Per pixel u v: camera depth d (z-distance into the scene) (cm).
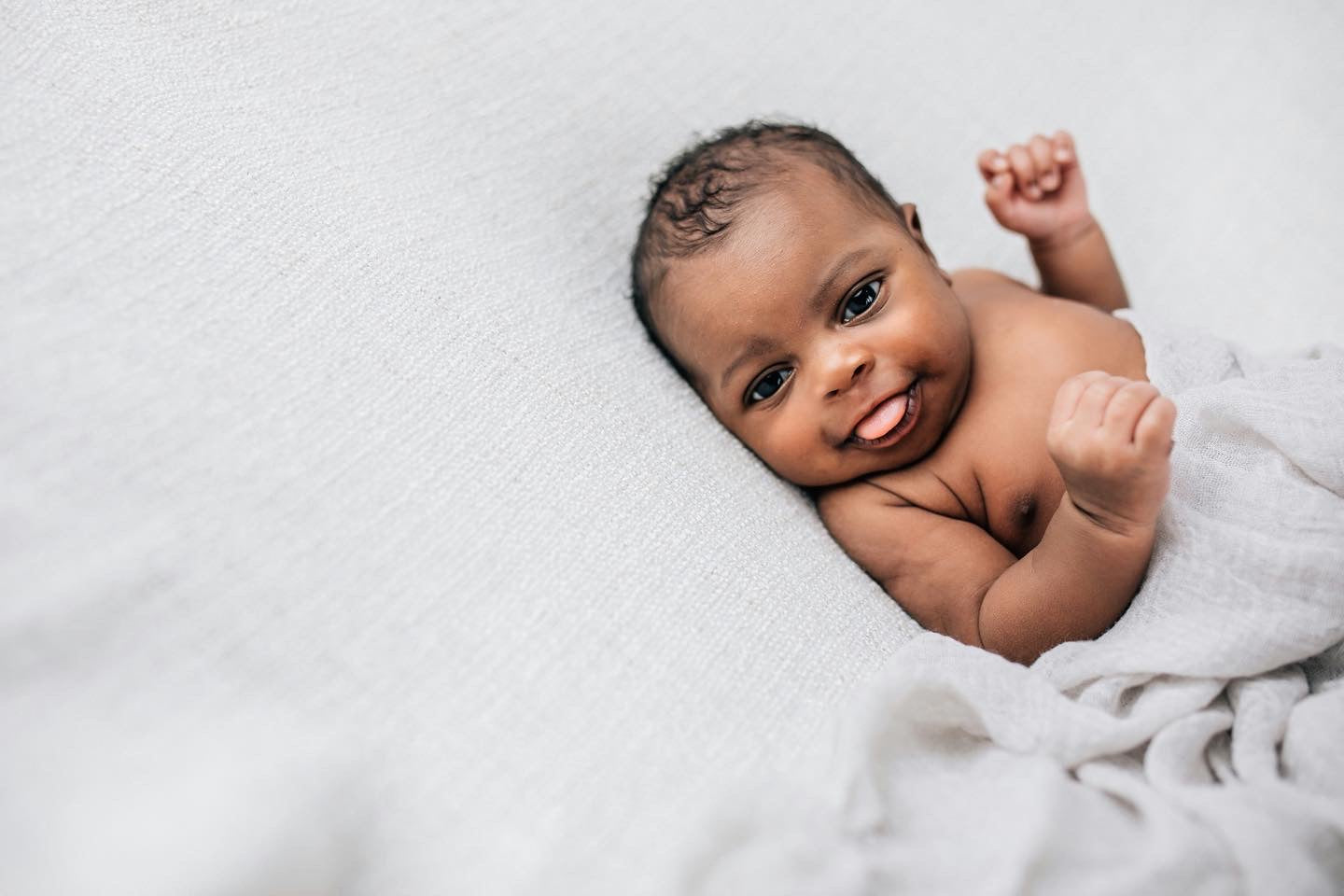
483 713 60
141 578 57
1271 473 74
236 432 64
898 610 85
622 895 56
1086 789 63
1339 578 68
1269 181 134
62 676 53
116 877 49
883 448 92
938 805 63
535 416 76
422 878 55
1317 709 63
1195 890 55
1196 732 65
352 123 91
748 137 100
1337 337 124
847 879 56
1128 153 138
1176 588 73
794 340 91
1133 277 131
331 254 76
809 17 134
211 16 89
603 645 65
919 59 138
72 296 64
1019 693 67
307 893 53
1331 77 139
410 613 62
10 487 57
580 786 59
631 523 73
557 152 108
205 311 68
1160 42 144
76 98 74
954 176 134
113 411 61
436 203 89
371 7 103
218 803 52
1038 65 141
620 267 104
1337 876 57
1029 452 92
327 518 63
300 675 58
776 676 69
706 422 92
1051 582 79
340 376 69
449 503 67
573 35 116
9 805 50
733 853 57
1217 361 90
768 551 79
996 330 99
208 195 74
